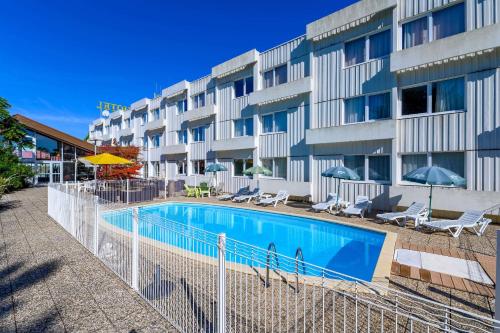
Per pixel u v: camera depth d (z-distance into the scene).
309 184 14.90
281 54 16.70
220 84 21.00
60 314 3.79
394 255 6.29
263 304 3.91
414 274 5.15
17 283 4.76
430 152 11.13
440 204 10.51
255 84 18.06
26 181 24.39
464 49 9.96
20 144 23.58
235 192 19.53
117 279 4.97
